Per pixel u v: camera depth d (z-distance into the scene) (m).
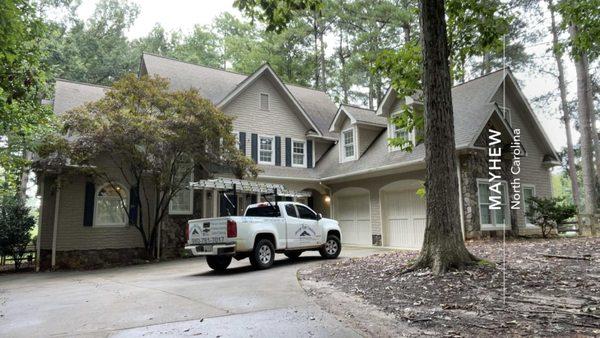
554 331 4.11
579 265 7.73
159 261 14.59
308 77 32.41
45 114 12.28
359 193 18.75
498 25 9.69
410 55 10.23
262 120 19.16
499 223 15.04
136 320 5.15
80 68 29.58
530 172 17.00
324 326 4.68
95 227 14.66
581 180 39.38
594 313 4.62
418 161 14.52
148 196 15.83
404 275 7.38
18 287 9.23
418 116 10.38
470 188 14.13
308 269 9.59
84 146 12.48
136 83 13.73
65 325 5.04
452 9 9.62
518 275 6.80
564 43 12.72
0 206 14.26
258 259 10.16
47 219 14.12
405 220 16.48
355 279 7.66
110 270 12.47
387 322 4.78
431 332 4.30
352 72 30.66
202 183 12.98
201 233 10.34
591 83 23.69
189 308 5.75
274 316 5.18
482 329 4.30
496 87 15.94
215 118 14.40
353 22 29.48
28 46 10.63
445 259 7.23
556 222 15.39
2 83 7.93
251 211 12.03
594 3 10.92
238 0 8.50
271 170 18.75
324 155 21.59
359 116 19.08
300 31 29.42
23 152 15.02
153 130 12.75
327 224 12.37
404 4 28.23
